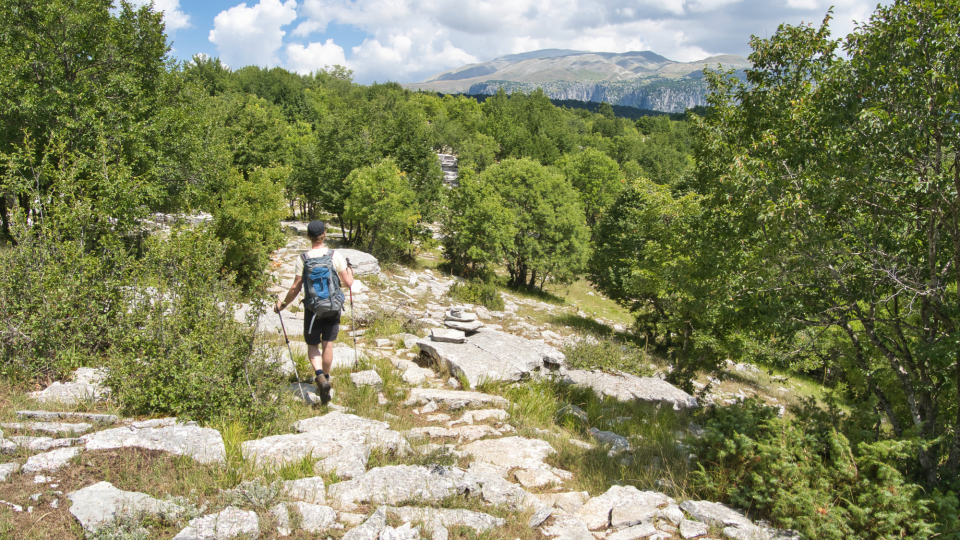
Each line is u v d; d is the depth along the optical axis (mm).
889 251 6285
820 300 6562
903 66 5734
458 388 9016
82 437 4070
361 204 33500
